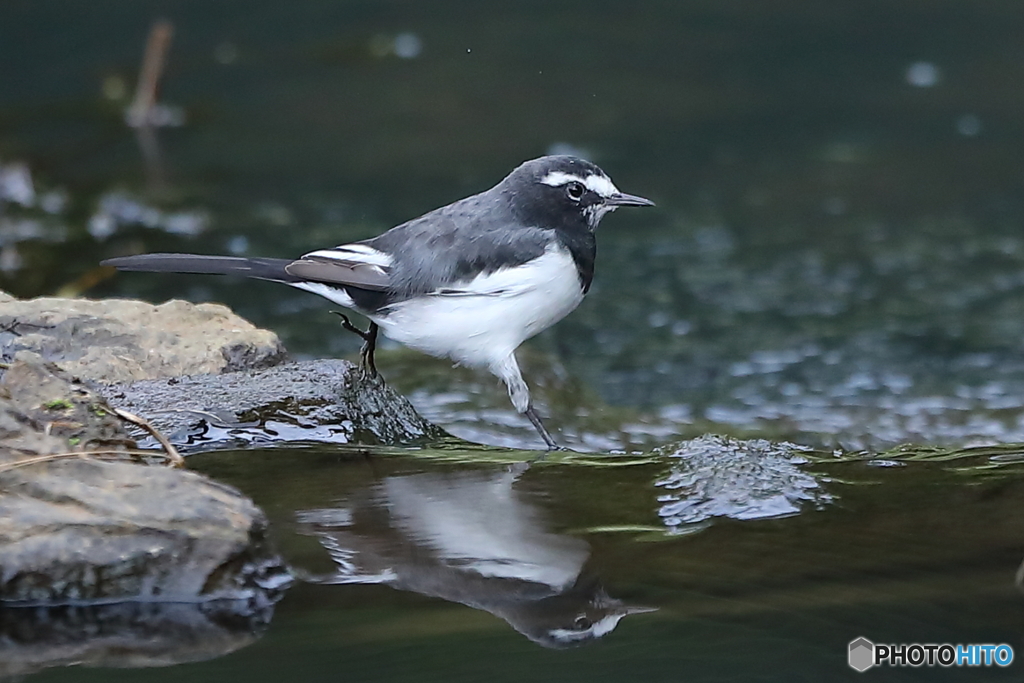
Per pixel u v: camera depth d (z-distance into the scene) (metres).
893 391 12.78
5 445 7.63
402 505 8.66
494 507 8.65
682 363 13.77
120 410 8.49
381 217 17.11
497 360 10.59
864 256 16.55
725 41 24.02
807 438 11.08
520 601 7.36
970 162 19.12
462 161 19.09
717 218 17.72
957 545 8.03
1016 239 16.84
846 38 23.89
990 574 7.63
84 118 20.58
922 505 8.67
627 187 18.39
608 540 8.16
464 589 7.50
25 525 7.25
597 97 21.61
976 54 22.94
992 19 24.50
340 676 6.59
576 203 10.73
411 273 10.32
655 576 7.65
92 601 7.28
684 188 18.52
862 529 8.28
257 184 18.36
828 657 6.67
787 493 8.74
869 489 9.00
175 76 22.28
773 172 18.97
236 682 6.55
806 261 16.42
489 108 21.23
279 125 20.59
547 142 19.78
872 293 15.49
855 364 13.56
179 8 24.86
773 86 21.98
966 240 16.88
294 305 15.46
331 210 17.41
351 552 7.93
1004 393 12.67
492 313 10.36
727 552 7.95
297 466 9.27
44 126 20.23
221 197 17.92
